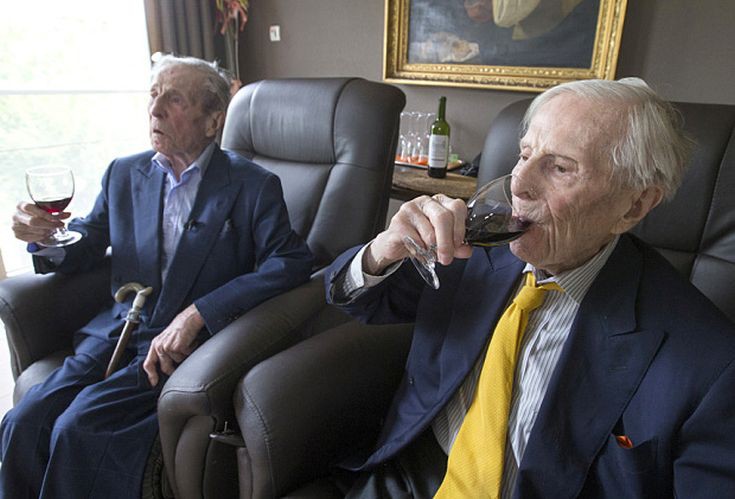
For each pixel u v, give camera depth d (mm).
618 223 742
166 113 1312
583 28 2504
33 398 1209
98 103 3279
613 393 734
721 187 1006
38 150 3082
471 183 2326
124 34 3273
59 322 1413
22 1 2803
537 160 723
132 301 1391
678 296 754
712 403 643
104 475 1128
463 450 825
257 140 1819
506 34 2703
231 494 1143
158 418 1075
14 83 2887
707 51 2287
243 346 1102
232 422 1054
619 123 681
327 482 995
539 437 749
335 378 1042
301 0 3348
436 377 950
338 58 3336
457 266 991
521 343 837
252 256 1459
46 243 1311
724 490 623
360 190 1595
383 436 987
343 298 1013
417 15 2926
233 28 3439
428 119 3094
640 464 677
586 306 786
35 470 1182
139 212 1408
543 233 740
